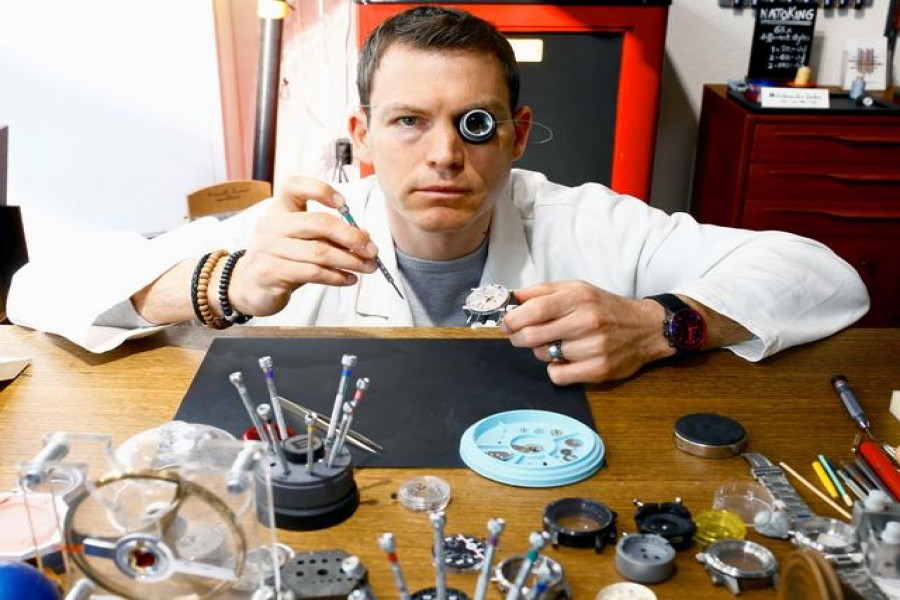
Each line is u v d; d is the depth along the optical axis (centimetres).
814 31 269
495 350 110
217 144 271
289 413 93
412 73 110
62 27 253
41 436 92
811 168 238
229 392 100
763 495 84
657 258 143
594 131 232
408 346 111
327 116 287
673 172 289
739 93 250
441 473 86
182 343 115
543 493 84
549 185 152
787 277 120
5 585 62
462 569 73
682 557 76
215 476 66
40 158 267
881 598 70
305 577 71
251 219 135
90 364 109
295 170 293
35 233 276
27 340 116
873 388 105
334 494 79
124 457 68
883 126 234
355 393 90
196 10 255
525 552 76
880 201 241
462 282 137
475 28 114
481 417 96
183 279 115
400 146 113
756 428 96
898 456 89
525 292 107
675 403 101
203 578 66
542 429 93
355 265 107
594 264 144
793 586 63
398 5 217
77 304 114
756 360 111
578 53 225
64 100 261
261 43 243
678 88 279
